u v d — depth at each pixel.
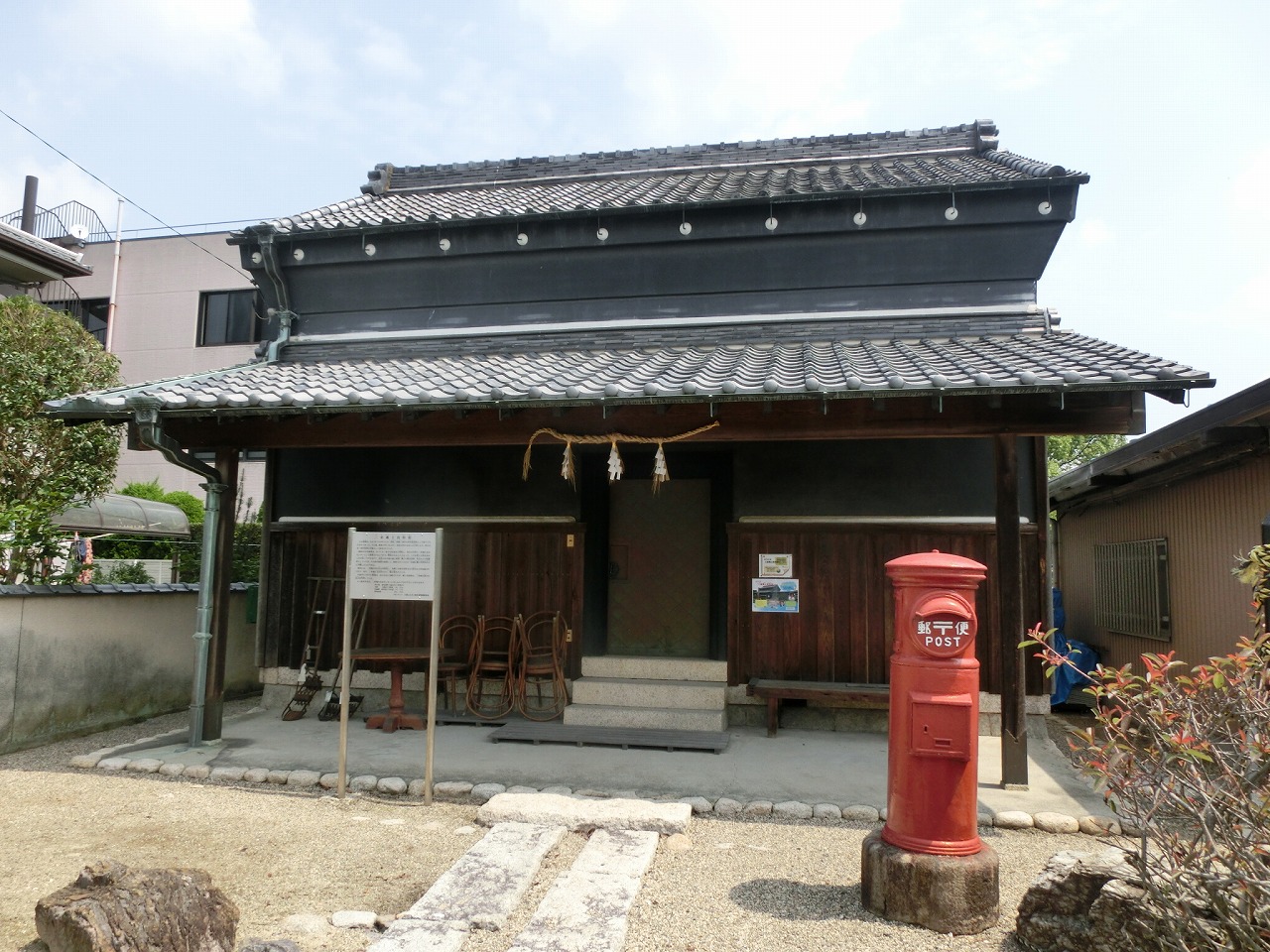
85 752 7.05
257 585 9.88
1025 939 3.46
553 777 6.04
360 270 8.94
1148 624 9.31
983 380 5.30
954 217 7.72
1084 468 9.96
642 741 6.92
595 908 3.76
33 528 8.12
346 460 8.70
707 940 3.56
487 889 3.98
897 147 10.65
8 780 6.12
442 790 5.75
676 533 8.55
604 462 8.55
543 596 8.21
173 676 8.87
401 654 7.48
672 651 8.43
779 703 7.69
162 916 3.17
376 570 5.78
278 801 5.65
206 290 21.58
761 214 8.05
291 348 8.98
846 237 8.05
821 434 6.03
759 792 5.71
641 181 10.63
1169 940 3.00
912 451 7.65
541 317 8.66
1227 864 2.88
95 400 6.34
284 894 4.10
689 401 5.69
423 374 7.09
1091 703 9.66
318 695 8.55
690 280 8.39
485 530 8.36
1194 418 6.85
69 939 2.98
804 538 7.77
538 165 11.48
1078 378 5.18
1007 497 5.97
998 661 7.41
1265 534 5.84
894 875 3.75
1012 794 5.73
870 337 7.78
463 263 8.76
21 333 8.98
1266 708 2.91
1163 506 8.88
